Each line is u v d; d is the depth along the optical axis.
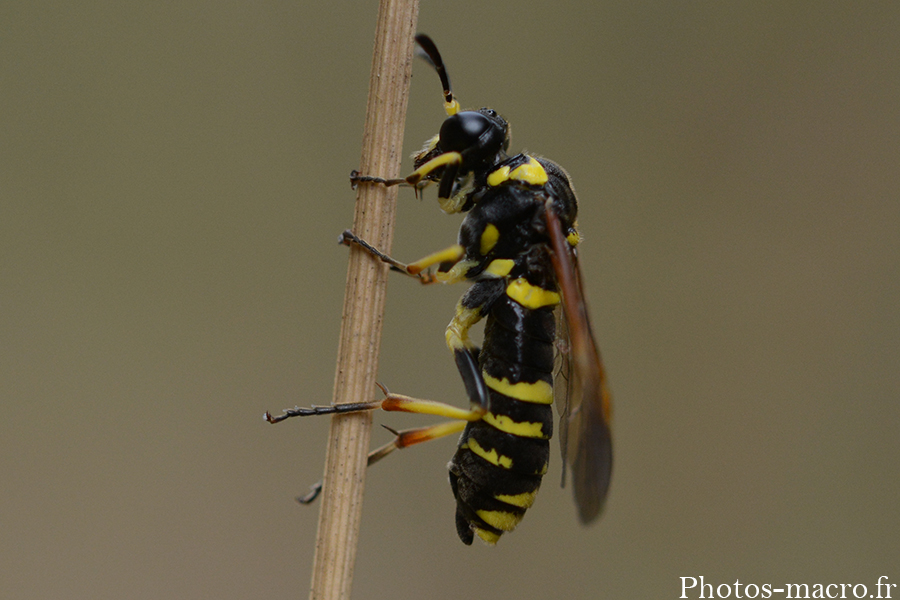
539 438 0.10
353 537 0.10
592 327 0.10
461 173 0.10
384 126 0.10
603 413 0.10
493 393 0.10
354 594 0.11
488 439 0.10
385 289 0.10
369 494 0.11
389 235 0.10
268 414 0.10
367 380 0.10
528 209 0.10
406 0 0.10
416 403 0.10
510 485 0.10
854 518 0.11
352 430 0.10
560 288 0.10
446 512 0.11
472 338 0.10
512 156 0.10
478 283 0.10
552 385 0.10
